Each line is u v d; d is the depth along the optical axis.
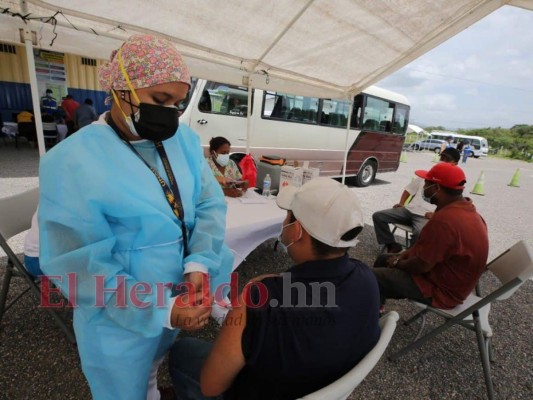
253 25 2.57
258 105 5.46
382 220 3.55
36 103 2.16
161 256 0.97
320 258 0.88
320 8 2.39
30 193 2.03
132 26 2.37
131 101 0.89
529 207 7.80
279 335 0.75
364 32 2.74
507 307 2.89
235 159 5.33
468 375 2.00
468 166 18.47
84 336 0.96
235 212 2.40
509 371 2.08
